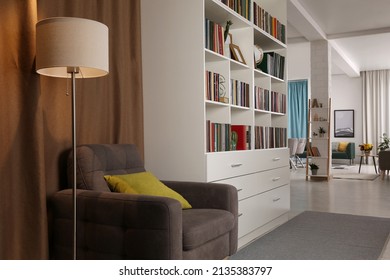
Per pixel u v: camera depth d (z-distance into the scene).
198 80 3.05
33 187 2.23
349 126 13.20
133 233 1.97
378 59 10.91
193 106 3.06
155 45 3.22
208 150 3.11
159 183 2.59
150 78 3.24
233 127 3.65
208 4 3.18
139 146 3.18
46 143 2.44
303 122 13.47
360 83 13.02
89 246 2.14
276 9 4.70
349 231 3.76
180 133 3.12
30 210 2.24
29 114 2.23
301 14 6.39
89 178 2.35
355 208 4.98
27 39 2.23
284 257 2.95
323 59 8.29
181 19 3.12
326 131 8.24
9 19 2.17
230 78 3.74
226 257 2.54
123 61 3.06
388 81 12.55
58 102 2.52
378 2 6.25
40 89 2.28
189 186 2.73
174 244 1.92
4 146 2.15
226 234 2.53
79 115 2.67
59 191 2.36
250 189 3.55
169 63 3.16
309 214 4.59
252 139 3.75
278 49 4.68
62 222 2.27
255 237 3.64
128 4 3.16
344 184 7.36
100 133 2.86
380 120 12.66
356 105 13.10
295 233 3.71
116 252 2.04
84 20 1.98
